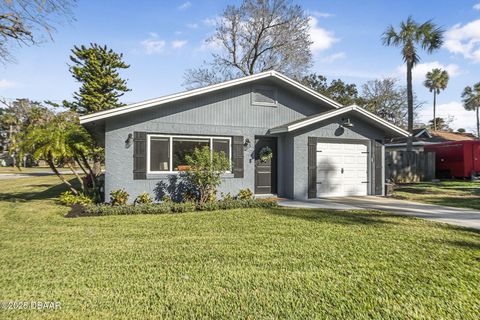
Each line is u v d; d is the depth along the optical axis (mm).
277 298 3234
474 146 17312
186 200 9430
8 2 9531
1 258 4430
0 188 15047
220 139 10422
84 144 9609
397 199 10734
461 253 4668
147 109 9406
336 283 3602
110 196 8930
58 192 12977
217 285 3543
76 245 5074
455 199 10602
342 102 35344
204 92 9836
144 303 3131
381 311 2980
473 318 2861
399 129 11633
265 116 11078
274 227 6352
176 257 4484
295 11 24500
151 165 9492
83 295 3299
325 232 5922
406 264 4207
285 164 11148
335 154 11352
